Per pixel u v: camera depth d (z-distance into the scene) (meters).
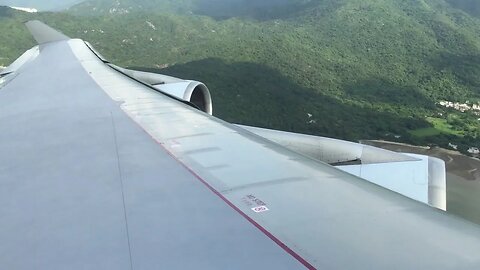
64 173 6.21
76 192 5.45
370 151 10.74
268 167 5.79
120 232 4.22
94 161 6.59
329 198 4.66
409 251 3.44
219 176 5.52
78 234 4.29
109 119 9.29
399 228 3.87
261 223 4.13
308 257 3.49
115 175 5.88
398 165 9.99
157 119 9.02
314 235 3.82
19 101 12.10
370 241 3.65
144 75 18.09
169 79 17.59
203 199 4.81
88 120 9.34
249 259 3.52
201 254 3.66
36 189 5.72
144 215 4.53
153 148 6.99
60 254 3.95
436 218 4.07
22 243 4.27
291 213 4.30
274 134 11.59
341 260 3.39
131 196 5.09
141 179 5.62
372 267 3.26
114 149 7.12
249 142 7.10
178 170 5.86
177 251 3.74
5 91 13.66
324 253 3.52
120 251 3.85
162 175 5.71
